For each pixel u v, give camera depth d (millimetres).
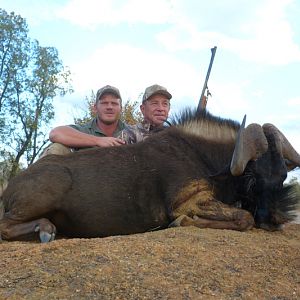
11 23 10000
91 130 2766
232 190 2197
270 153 2090
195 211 2086
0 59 10062
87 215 2172
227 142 2281
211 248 1576
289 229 2223
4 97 9984
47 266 1398
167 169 2188
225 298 1226
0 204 2283
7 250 1621
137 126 2801
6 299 1222
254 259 1495
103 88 2729
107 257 1431
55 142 2520
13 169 8211
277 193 2086
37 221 2113
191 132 2301
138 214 2184
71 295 1228
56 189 2143
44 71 10156
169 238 1680
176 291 1241
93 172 2201
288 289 1302
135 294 1224
